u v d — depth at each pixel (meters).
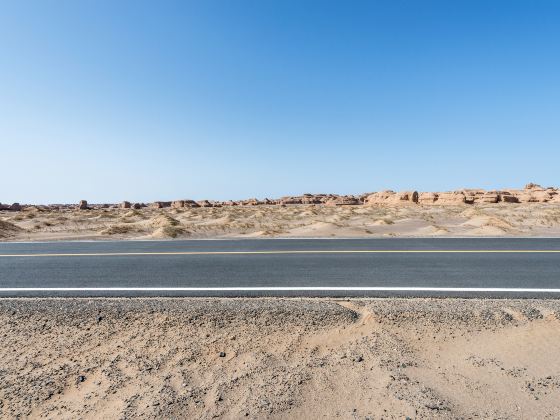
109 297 6.50
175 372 3.90
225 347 4.45
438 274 7.98
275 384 3.61
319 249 11.64
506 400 3.28
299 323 5.05
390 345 4.40
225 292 6.72
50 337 4.82
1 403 3.42
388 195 101.94
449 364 3.98
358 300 6.02
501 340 4.52
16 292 6.96
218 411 3.20
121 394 3.51
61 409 3.32
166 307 5.64
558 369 3.82
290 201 154.88
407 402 3.25
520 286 6.92
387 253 10.68
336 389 3.50
